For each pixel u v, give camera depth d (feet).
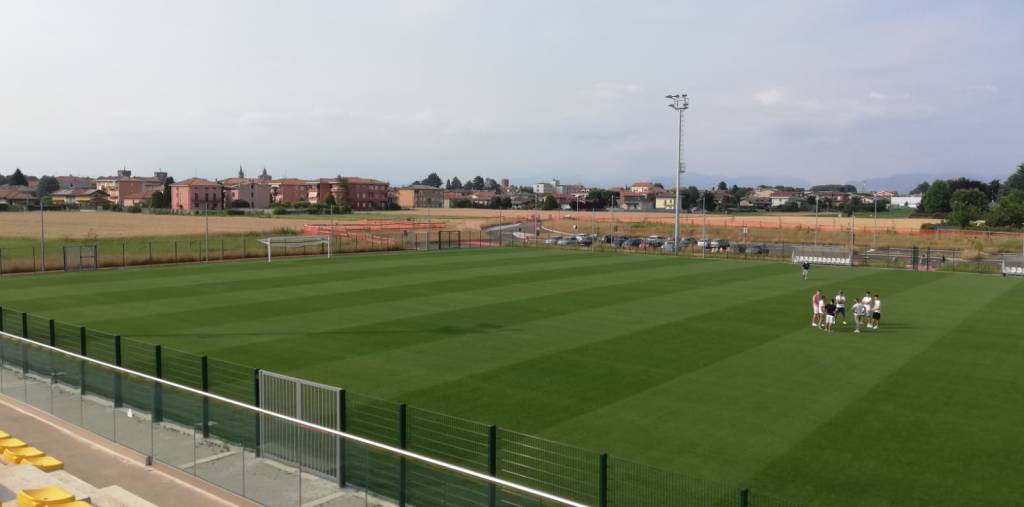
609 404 68.08
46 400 62.34
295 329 103.71
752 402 68.90
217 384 73.36
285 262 208.23
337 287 150.61
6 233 319.27
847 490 48.73
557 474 50.29
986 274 186.09
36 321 105.50
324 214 581.94
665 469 52.11
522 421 63.05
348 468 42.37
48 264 188.24
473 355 87.81
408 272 180.75
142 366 80.53
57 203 647.56
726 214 617.62
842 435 59.67
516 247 273.95
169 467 50.49
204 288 148.56
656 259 222.07
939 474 51.52
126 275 173.06
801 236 345.51
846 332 103.19
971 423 62.85
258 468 45.78
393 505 41.29
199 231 339.77
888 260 223.30
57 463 49.52
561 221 457.68
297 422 43.93
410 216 553.23
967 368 82.33
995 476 51.19
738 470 52.16
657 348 91.91
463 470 36.83
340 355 87.61
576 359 85.87
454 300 132.05
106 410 55.77
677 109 249.96
